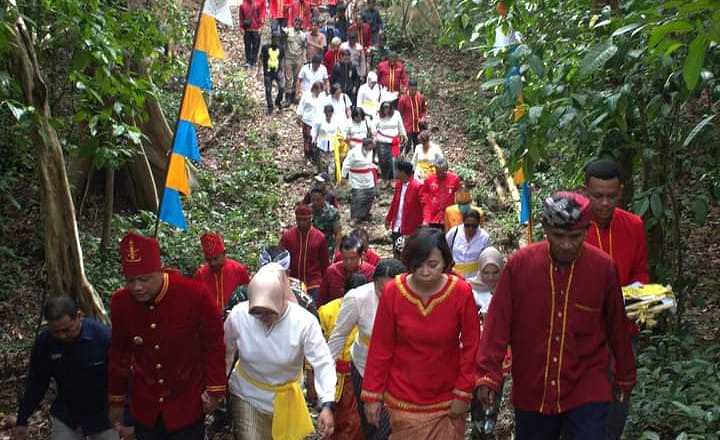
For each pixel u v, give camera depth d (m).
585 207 4.14
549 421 4.43
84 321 5.68
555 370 4.30
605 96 6.25
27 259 12.00
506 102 6.22
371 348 4.93
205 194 14.71
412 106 17.58
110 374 5.30
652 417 5.87
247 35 21.56
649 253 7.14
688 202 7.61
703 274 9.92
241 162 16.55
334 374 5.40
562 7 7.33
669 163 6.90
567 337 4.28
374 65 21.94
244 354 5.46
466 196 9.98
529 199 7.62
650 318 4.74
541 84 7.02
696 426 5.64
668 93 6.32
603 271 4.28
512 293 4.37
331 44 19.64
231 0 26.58
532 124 6.23
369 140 14.55
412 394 4.86
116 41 9.02
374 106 17.48
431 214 11.94
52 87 11.86
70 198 8.48
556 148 9.91
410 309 4.82
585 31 7.09
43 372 5.70
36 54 9.05
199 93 8.23
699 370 6.14
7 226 12.52
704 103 8.03
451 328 4.81
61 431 5.78
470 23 8.23
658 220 6.71
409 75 21.22
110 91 8.89
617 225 5.02
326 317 6.56
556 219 4.11
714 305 8.98
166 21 13.68
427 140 14.66
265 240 13.58
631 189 7.03
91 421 5.77
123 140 11.65
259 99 19.98
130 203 14.37
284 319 5.41
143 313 5.13
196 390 5.33
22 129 8.92
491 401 4.34
